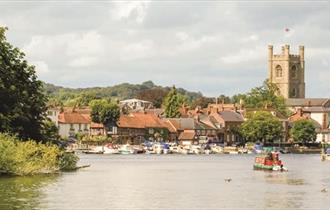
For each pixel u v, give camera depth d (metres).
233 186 131.00
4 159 130.75
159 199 106.31
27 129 145.62
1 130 136.38
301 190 123.12
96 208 94.06
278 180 147.75
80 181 131.50
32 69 147.62
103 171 168.50
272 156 187.75
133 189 121.19
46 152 142.25
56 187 117.06
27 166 135.00
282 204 101.62
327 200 106.75
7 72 140.38
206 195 112.94
